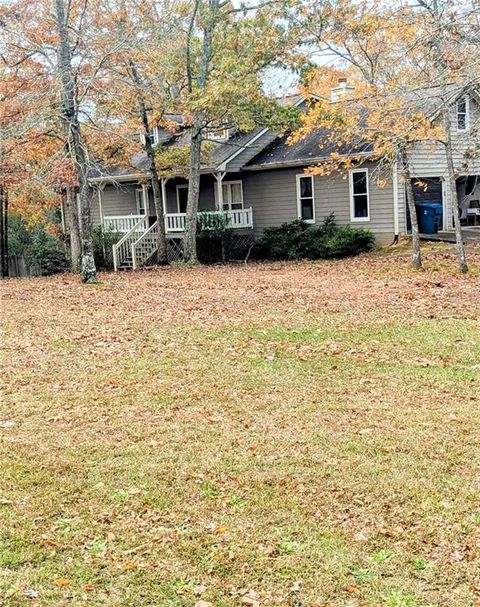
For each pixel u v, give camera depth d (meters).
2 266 24.23
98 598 3.44
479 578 3.54
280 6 19.56
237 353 8.29
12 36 17.61
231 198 26.27
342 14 17.31
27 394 6.84
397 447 5.26
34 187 20.89
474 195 25.81
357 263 18.78
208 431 5.70
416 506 4.32
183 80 21.83
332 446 5.31
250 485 4.66
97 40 16.70
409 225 22.42
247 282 15.66
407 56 14.42
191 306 11.94
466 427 5.64
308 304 11.68
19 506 4.42
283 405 6.32
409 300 11.72
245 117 20.48
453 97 11.81
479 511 4.23
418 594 3.42
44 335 9.66
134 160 27.19
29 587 3.53
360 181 22.39
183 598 3.43
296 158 23.45
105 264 24.23
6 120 17.86
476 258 17.08
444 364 7.55
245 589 3.50
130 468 4.98
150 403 6.47
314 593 3.45
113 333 9.69
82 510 4.36
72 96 16.59
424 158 21.52
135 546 3.91
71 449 5.37
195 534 4.03
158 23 19.06
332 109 15.96
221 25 20.73
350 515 4.22
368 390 6.72
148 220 26.50
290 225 23.38
